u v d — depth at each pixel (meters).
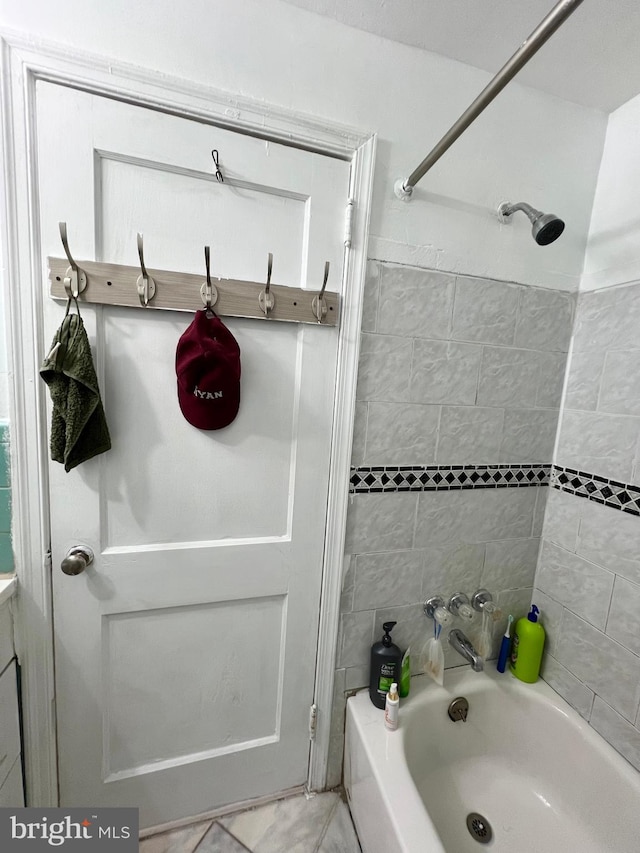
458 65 1.01
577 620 1.17
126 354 0.88
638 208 1.04
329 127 0.91
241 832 1.08
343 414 1.03
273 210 0.92
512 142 1.08
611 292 1.10
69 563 0.85
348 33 0.91
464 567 1.23
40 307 0.81
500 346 1.16
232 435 0.97
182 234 0.87
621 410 1.06
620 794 0.99
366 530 1.11
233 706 1.09
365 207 0.96
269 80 0.87
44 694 0.92
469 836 1.06
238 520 1.01
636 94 1.06
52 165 0.78
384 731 1.06
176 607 1.00
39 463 0.85
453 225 1.06
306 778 1.20
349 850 1.04
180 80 0.80
